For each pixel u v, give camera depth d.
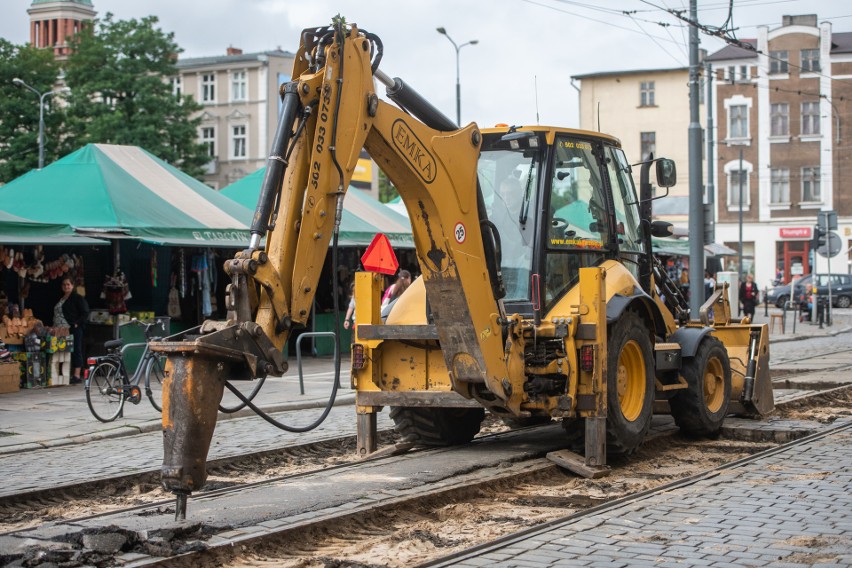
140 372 13.99
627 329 9.59
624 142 68.62
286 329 6.69
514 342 8.98
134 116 51.31
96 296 20.45
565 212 9.73
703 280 23.64
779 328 37.16
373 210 26.34
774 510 7.24
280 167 6.79
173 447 6.21
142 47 51.91
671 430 11.52
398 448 10.20
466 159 8.48
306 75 7.16
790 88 64.38
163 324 14.20
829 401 14.41
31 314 17.83
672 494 7.86
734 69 65.31
